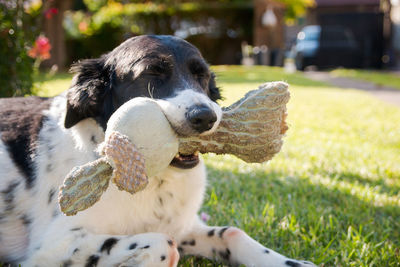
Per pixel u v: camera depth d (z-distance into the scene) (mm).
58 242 632
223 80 3490
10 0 1338
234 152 615
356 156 1385
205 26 5871
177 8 5688
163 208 695
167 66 676
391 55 6426
